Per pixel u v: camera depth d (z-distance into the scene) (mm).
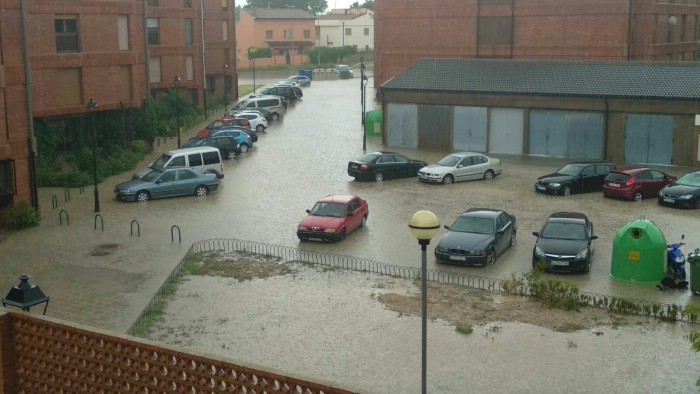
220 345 16828
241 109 57562
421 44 59031
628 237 21125
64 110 37031
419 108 44781
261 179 35969
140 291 20281
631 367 15539
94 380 11492
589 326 17781
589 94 39625
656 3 51688
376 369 15586
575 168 33156
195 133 52719
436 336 17219
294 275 21859
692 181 30859
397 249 24484
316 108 66375
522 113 42062
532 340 16953
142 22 45031
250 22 115062
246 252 24188
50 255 23656
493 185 34688
